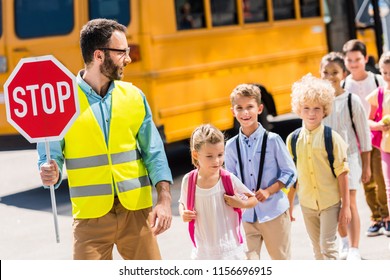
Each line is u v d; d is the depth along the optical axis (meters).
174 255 13.27
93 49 8.33
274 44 23.19
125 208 8.35
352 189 11.91
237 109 9.99
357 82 14.05
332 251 10.85
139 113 8.51
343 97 12.14
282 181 9.88
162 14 19.23
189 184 8.93
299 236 14.11
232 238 9.00
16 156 26.94
